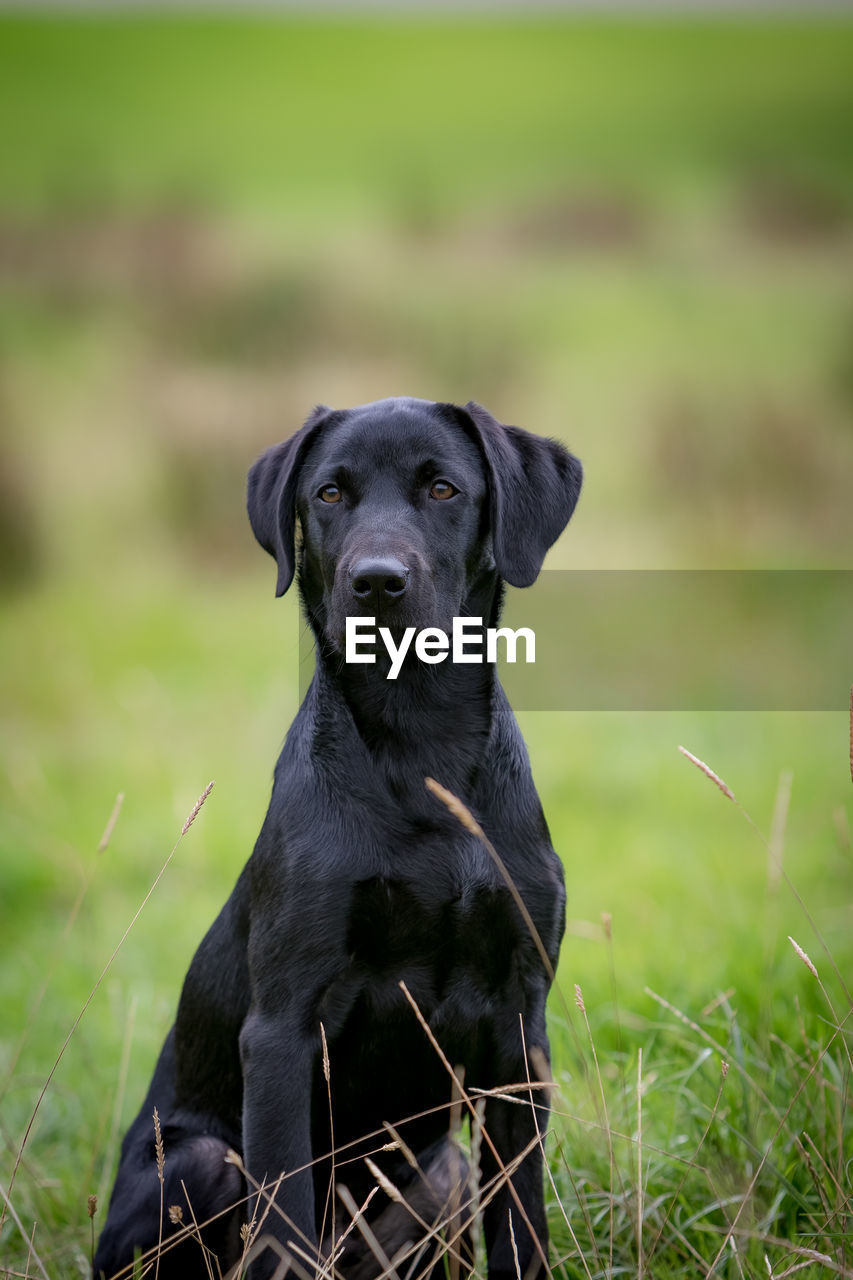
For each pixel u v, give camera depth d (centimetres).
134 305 1748
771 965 429
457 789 312
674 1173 337
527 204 2275
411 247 2042
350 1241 315
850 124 2798
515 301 1803
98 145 2833
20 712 864
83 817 709
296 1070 297
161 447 1301
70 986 530
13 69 3531
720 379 1485
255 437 1309
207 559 1212
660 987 444
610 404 1434
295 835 306
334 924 301
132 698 856
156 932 585
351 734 315
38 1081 424
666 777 728
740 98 3114
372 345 1598
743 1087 341
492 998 313
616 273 1955
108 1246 311
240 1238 307
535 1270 288
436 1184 311
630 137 2833
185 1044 340
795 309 1753
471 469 343
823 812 647
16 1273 292
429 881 304
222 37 3991
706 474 1263
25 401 1410
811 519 1184
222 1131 332
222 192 2420
